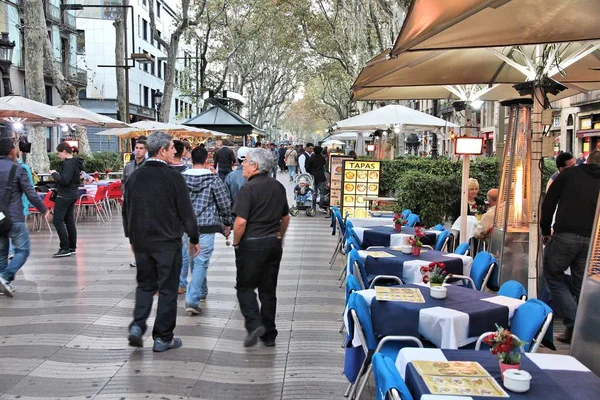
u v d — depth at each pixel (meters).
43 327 6.42
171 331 5.76
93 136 45.06
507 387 3.05
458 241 9.21
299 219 17.45
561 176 6.11
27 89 18.20
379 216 11.65
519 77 8.59
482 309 4.55
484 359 3.53
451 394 2.96
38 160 19.39
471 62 8.21
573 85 9.41
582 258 6.07
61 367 5.29
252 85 52.72
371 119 13.52
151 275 5.76
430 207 11.11
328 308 7.41
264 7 37.34
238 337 6.23
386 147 20.23
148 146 5.67
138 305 5.70
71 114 16.34
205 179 6.96
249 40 43.00
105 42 45.09
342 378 5.17
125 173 10.02
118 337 6.13
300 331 6.46
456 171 13.25
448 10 4.11
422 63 8.10
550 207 6.11
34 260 10.23
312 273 9.54
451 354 3.60
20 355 5.56
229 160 12.42
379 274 6.70
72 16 39.62
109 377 5.07
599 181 6.00
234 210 5.68
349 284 5.15
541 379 3.20
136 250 5.66
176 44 26.30
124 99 27.00
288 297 7.93
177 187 5.63
